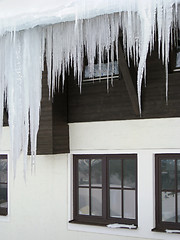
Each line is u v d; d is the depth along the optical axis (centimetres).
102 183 620
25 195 687
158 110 569
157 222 571
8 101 479
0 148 719
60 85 631
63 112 636
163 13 361
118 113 602
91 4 362
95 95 623
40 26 423
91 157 632
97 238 610
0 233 715
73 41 432
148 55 572
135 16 388
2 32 418
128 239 582
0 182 731
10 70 463
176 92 555
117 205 608
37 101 470
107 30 409
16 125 482
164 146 564
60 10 378
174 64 561
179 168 560
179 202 559
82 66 578
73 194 646
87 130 631
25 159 491
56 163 656
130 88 554
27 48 446
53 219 656
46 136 615
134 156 594
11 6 411
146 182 573
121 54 497
